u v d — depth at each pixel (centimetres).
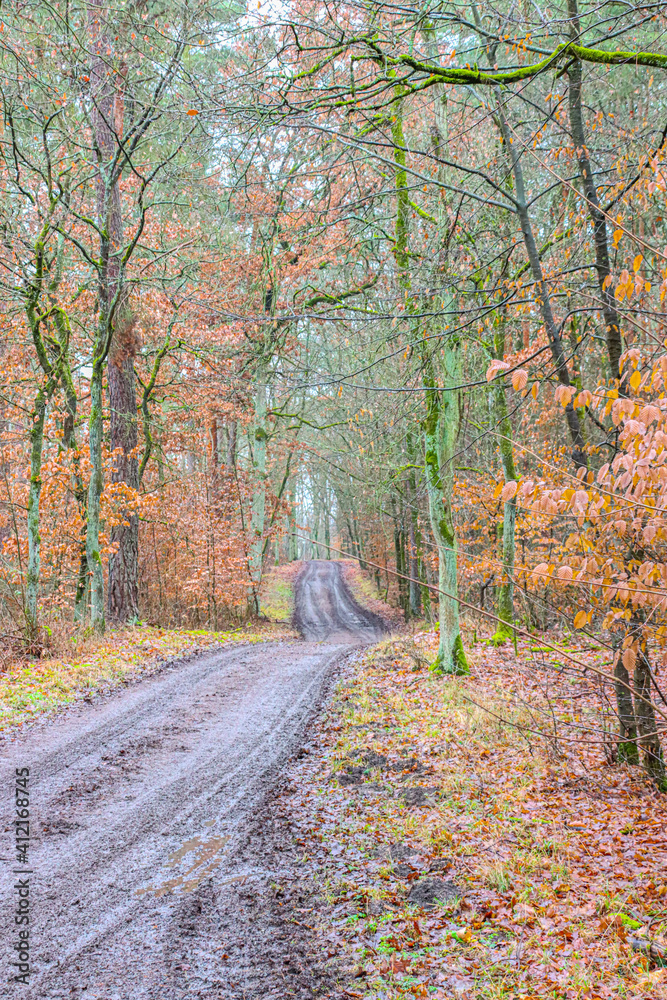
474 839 636
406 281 825
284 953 474
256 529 2711
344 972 452
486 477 1574
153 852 617
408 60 572
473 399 1482
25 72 1111
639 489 414
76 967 450
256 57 650
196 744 929
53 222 1388
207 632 2147
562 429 1323
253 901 542
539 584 518
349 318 626
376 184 832
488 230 840
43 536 1745
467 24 566
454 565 1332
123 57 1052
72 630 1498
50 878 559
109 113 1539
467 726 978
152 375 1947
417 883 561
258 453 2662
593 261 750
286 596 3962
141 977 443
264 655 1711
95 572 1570
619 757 779
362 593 4172
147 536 2403
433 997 417
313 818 705
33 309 1427
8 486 1659
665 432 412
